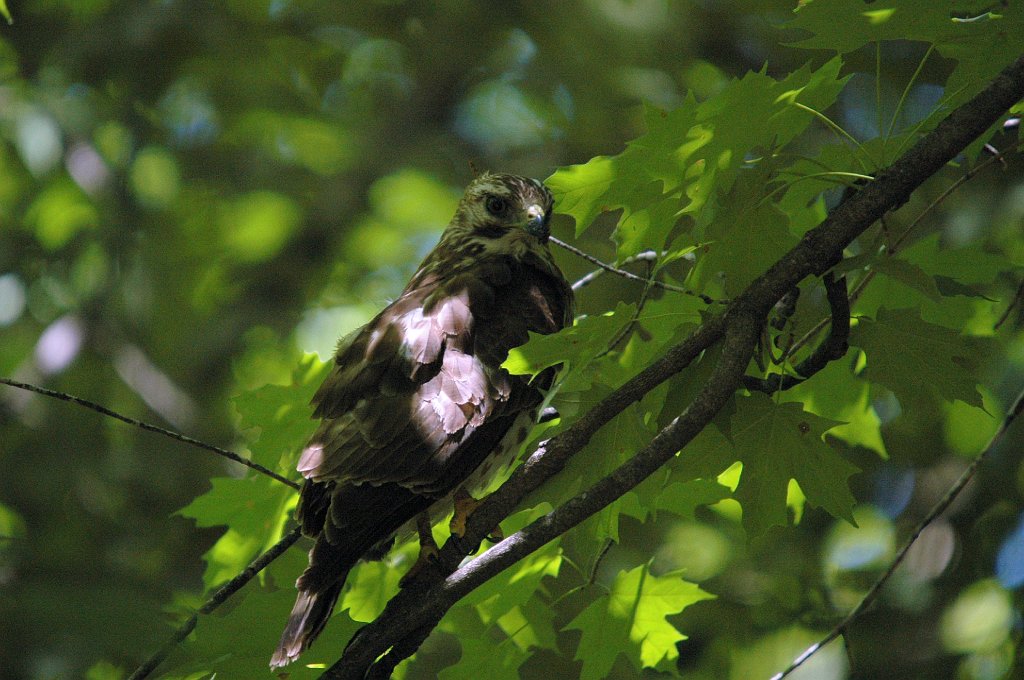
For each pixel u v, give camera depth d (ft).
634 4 60.75
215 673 20.20
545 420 24.95
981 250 24.59
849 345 20.56
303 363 24.54
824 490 19.79
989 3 19.61
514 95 67.26
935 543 45.27
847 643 21.88
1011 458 41.65
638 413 20.89
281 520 24.21
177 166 65.67
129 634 14.32
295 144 69.15
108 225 61.00
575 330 18.85
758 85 18.51
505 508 19.22
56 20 63.21
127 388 58.03
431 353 22.85
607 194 20.12
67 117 61.93
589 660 22.45
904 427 43.14
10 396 55.16
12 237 61.57
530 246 27.68
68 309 60.29
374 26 66.13
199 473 53.93
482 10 63.72
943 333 20.01
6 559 14.90
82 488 52.65
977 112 18.98
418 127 67.05
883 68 50.08
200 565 46.24
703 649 46.32
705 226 21.47
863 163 20.80
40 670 13.69
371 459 21.59
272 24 65.77
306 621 19.26
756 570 46.32
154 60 62.13
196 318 61.16
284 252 63.87
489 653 22.59
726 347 18.62
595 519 21.07
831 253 18.95
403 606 19.15
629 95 60.39
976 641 43.09
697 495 23.22
